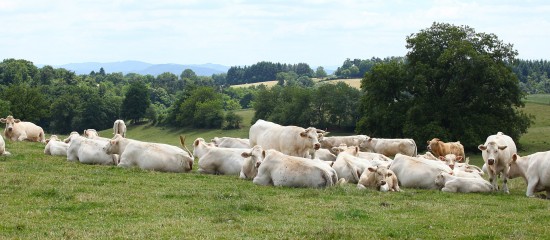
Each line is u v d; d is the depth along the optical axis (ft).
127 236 40.42
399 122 214.07
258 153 70.33
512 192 71.36
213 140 100.01
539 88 582.76
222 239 40.37
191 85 371.15
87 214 47.37
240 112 397.19
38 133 118.01
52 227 42.88
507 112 212.64
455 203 57.57
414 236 42.63
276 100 330.95
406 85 216.95
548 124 274.36
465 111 213.66
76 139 80.12
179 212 48.73
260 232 42.57
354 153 89.61
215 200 54.29
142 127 364.17
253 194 58.44
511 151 83.15
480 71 208.23
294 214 49.29
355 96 298.56
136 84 367.66
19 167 70.03
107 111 360.69
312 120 302.66
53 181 61.05
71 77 543.39
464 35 220.84
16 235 40.50
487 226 46.24
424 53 218.38
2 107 312.71
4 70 506.89
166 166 74.69
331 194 59.72
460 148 134.92
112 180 63.62
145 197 54.60
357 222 46.83
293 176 64.49
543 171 66.69
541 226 46.55
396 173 73.15
